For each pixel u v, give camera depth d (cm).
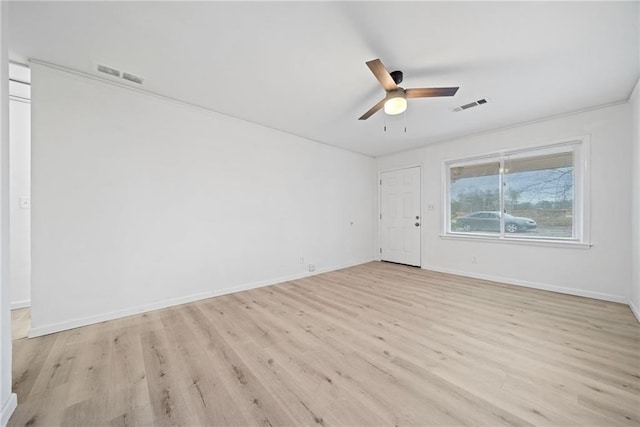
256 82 252
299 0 156
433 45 196
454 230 441
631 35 182
